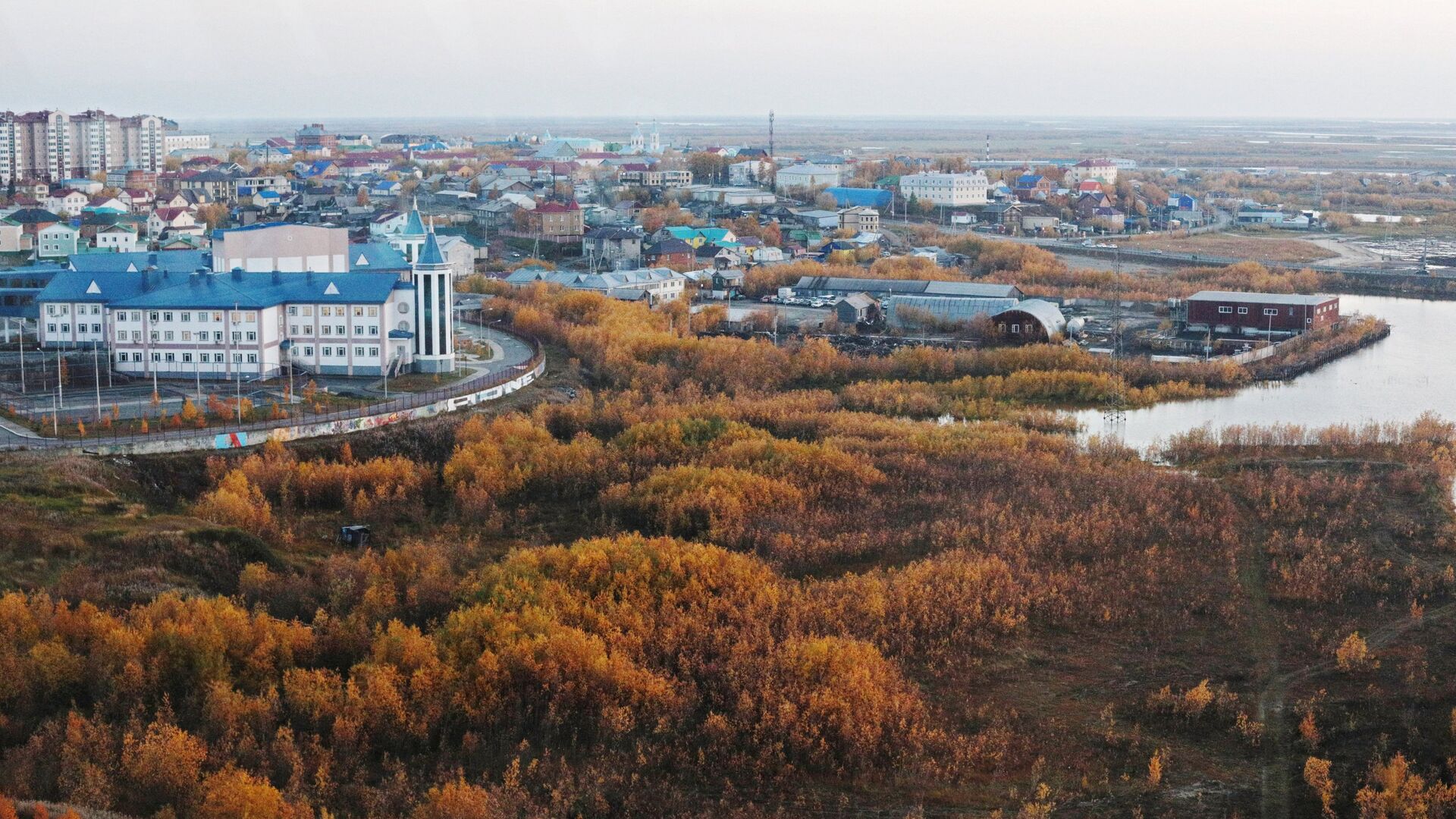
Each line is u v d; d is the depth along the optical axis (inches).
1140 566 6909.5
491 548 7086.6
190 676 5142.7
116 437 7775.6
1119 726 5388.8
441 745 4985.2
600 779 4820.4
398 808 4594.0
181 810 4421.8
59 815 4190.5
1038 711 5492.1
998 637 6097.4
